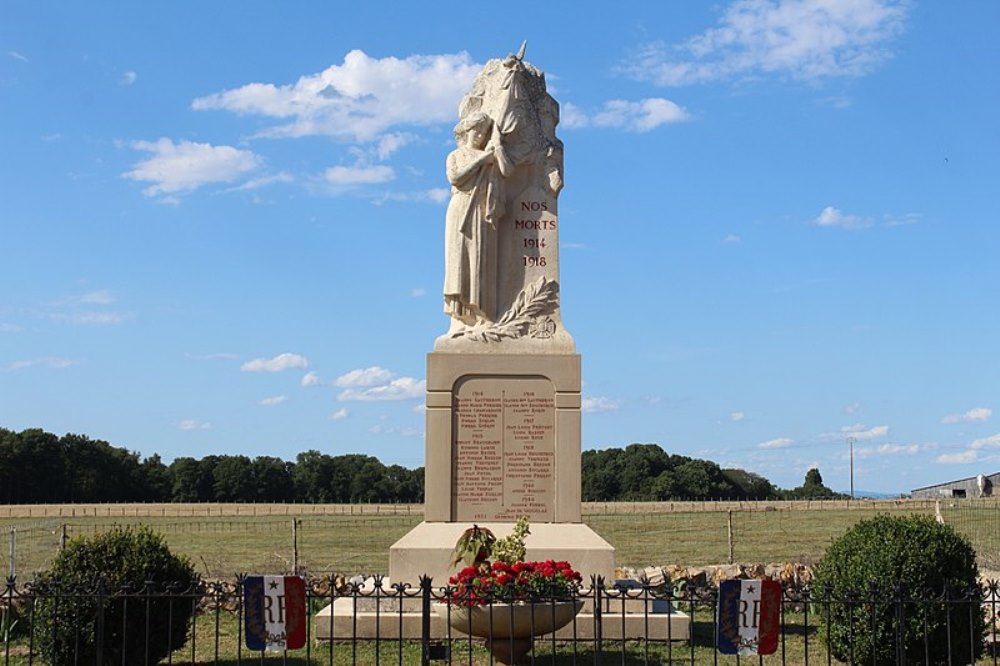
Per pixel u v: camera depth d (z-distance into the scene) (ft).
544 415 46.98
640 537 113.70
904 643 33.06
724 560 84.84
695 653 40.81
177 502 254.47
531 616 32.24
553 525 45.80
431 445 46.78
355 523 149.18
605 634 41.78
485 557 37.06
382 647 41.50
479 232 48.11
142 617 37.01
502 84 49.42
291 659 39.73
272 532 129.49
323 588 48.60
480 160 48.26
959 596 37.14
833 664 39.55
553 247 48.88
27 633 44.50
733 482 254.88
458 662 38.45
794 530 122.01
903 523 39.45
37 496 233.35
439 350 47.34
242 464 261.85
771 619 30.71
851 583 38.17
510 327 47.78
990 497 179.63
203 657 40.70
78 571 37.14
